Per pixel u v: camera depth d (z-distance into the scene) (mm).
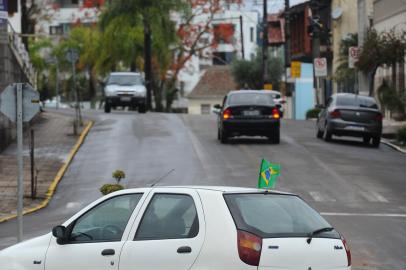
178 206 15227
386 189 37750
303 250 14445
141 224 15500
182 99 160000
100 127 63969
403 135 54688
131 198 15969
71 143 54688
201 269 14375
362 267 22469
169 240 14930
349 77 86562
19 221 24781
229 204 14680
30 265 16344
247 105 52000
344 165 44250
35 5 107500
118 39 106562
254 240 14148
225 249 14219
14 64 60469
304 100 110562
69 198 37875
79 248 15953
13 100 25125
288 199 15500
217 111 56062
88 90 133500
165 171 42094
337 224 29594
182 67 127750
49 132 60719
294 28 116188
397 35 69125
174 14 127625
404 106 65625
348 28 94750
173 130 61000
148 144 52844
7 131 53688
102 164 45938
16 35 64438
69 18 147500
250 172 40969
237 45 165375
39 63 126438
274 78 123188
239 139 56500
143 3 101188
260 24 153875
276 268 14164
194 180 38875
